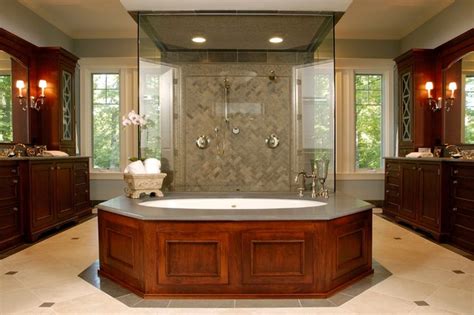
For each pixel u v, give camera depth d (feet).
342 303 7.55
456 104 14.40
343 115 19.58
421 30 17.43
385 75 19.71
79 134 19.30
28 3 15.30
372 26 18.24
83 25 18.29
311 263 7.79
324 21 12.20
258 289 7.77
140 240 7.91
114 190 19.51
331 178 12.36
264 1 11.30
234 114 13.38
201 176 13.32
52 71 15.92
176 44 12.98
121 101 19.57
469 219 11.37
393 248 11.70
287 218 7.73
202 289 7.78
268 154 13.34
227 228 7.73
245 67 13.32
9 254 11.15
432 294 8.02
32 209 12.62
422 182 13.66
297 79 13.06
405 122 16.92
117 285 8.59
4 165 11.53
